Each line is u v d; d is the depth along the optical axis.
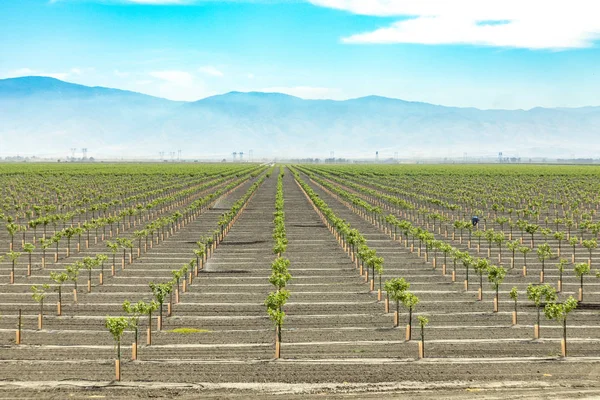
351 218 101.12
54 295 50.19
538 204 114.31
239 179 190.62
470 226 76.50
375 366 33.47
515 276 57.69
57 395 29.45
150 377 31.98
